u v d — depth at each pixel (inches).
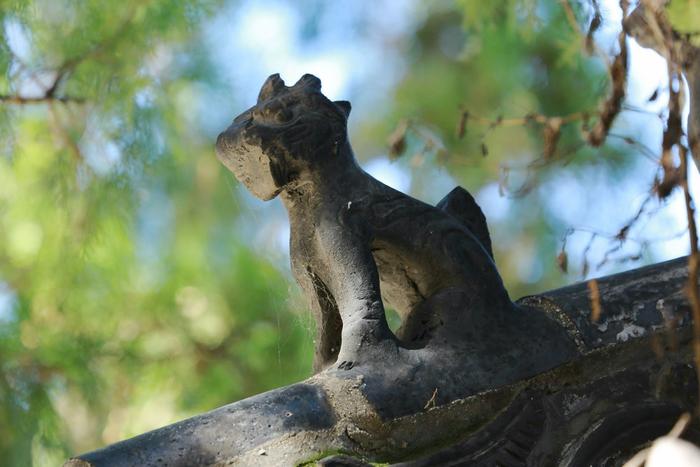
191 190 462.0
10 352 428.1
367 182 235.1
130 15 430.9
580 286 236.7
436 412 221.0
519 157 485.4
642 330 231.8
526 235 475.8
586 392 226.7
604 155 472.4
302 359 451.5
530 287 473.4
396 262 234.1
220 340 458.3
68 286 440.5
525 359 226.8
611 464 221.0
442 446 219.6
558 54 481.1
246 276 462.6
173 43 457.1
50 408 421.7
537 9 420.5
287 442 214.5
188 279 459.8
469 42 497.4
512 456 219.3
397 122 500.7
